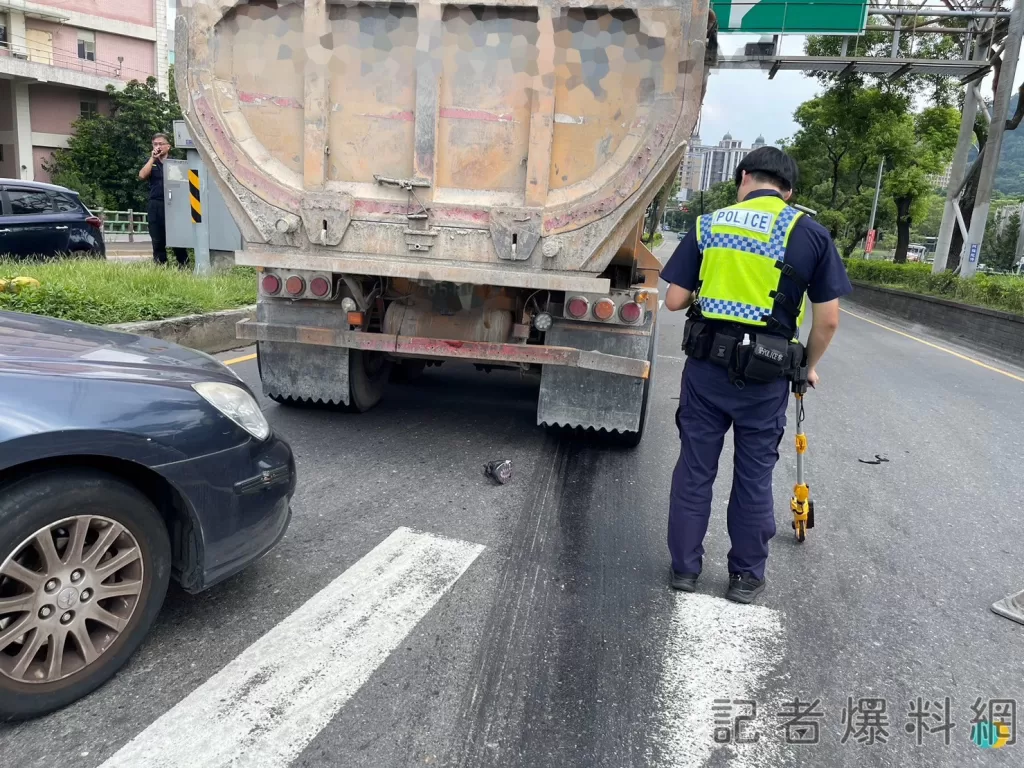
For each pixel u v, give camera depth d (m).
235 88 4.38
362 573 3.38
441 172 4.34
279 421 5.57
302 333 4.89
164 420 2.49
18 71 30.84
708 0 3.96
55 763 2.15
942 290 18.81
